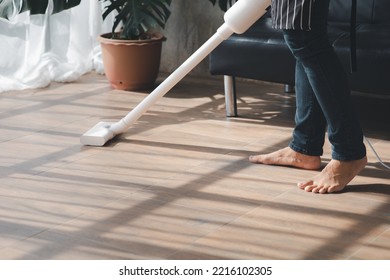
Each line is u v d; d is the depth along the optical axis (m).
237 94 3.42
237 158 2.52
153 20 3.49
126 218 2.02
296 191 2.23
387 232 1.96
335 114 2.17
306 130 2.39
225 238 1.91
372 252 1.84
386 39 2.61
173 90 3.49
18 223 1.98
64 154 2.55
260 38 2.84
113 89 3.52
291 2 2.07
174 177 2.33
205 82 3.67
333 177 2.23
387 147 2.66
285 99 3.33
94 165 2.44
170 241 1.89
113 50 3.43
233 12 2.33
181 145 2.65
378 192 2.23
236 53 2.89
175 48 3.91
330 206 2.12
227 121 2.97
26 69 3.52
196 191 2.22
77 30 3.78
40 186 2.25
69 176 2.34
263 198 2.18
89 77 3.77
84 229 1.95
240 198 2.17
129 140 2.71
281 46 2.78
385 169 2.43
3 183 2.27
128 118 2.69
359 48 2.61
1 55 3.46
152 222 2.00
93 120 2.99
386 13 3.04
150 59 3.47
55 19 3.63
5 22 3.44
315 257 1.81
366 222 2.02
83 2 3.77
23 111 3.10
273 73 2.83
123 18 3.60
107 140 2.65
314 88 2.17
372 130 2.87
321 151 2.41
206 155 2.55
